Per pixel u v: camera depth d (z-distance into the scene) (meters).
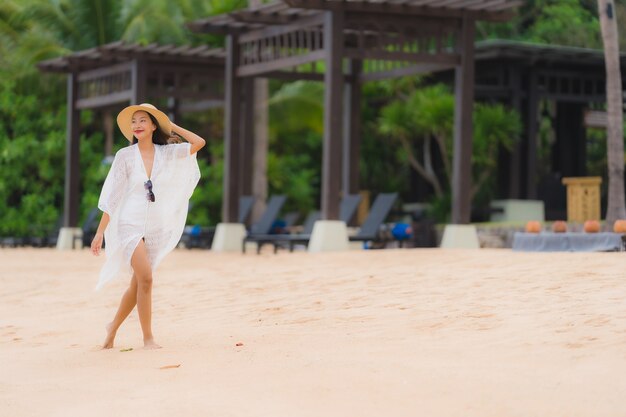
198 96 34.28
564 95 37.34
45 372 9.77
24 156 42.53
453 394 8.03
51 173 42.81
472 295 13.34
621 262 15.62
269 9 27.58
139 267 10.77
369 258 20.67
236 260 23.97
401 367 9.12
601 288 12.88
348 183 31.97
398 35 28.78
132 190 10.78
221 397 8.20
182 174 10.87
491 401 7.77
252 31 29.67
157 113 10.80
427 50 27.67
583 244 20.22
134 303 11.11
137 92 33.03
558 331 10.38
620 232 20.05
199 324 13.02
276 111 45.66
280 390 8.39
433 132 37.12
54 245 39.44
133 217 10.74
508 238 31.81
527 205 36.47
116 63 34.97
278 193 46.34
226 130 30.38
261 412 7.65
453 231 26.89
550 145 45.56
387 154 44.03
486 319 11.52
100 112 47.78
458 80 27.14
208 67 34.38
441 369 8.96
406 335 11.01
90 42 46.62
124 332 12.50
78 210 39.50
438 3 26.50
